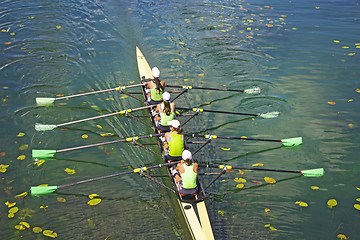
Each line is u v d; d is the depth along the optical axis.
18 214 8.11
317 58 15.03
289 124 11.41
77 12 18.77
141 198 8.68
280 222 7.99
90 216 8.12
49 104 12.07
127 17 18.52
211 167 9.10
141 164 9.83
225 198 8.68
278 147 10.52
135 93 11.79
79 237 7.57
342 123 11.35
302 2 21.06
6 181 9.00
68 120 11.42
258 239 7.55
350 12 19.50
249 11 19.58
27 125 11.09
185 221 7.90
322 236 7.65
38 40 15.89
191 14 19.06
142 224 7.92
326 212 8.27
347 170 9.57
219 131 11.12
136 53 15.09
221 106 12.30
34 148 10.19
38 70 13.84
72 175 9.34
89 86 13.16
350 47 15.80
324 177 9.35
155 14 18.98
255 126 11.35
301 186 9.09
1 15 17.86
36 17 17.91
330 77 13.78
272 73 14.08
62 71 13.90
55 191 8.84
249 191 8.91
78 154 10.13
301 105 12.27
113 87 13.14
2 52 14.78
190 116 11.77
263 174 9.52
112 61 14.77
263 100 12.58
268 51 15.55
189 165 7.93
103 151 10.27
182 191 8.11
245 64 14.69
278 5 20.53
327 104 12.29
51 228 7.77
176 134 8.73
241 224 7.93
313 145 10.50
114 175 8.65
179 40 16.48
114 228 7.80
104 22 17.89
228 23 18.06
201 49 15.73
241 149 10.42
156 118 10.27
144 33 17.06
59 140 10.56
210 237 7.40
